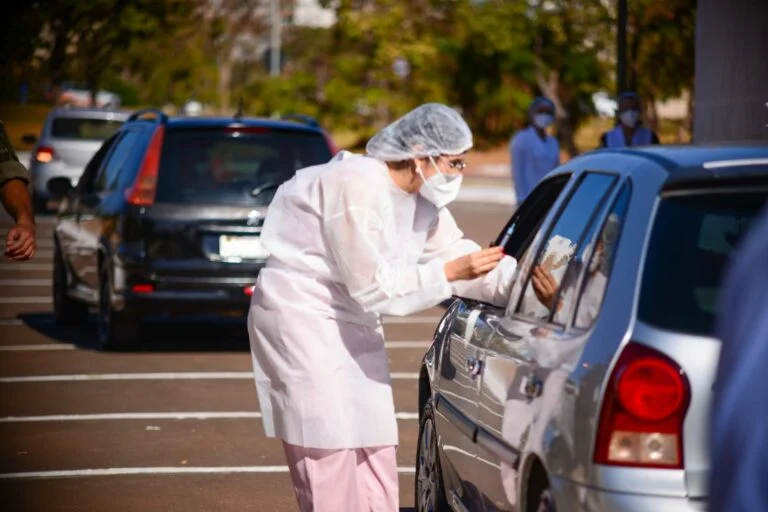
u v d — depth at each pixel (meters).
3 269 25.94
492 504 6.54
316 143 16.00
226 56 78.12
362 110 61.78
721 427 2.26
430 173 6.48
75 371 15.17
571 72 46.78
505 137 58.16
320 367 6.58
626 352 5.25
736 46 14.23
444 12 56.25
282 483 10.34
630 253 5.46
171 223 15.44
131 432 12.10
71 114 36.69
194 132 15.75
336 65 61.97
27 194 6.54
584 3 33.00
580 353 5.53
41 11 42.66
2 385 14.31
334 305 6.64
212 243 15.49
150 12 50.50
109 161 17.20
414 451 11.46
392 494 6.75
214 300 15.44
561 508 5.50
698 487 5.14
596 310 5.58
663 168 5.62
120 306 15.63
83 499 9.80
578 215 6.29
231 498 9.88
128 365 15.56
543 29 46.09
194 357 16.14
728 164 5.50
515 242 7.71
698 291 5.27
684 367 5.16
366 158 6.61
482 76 56.22
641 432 5.19
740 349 2.25
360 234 6.39
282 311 6.64
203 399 13.62
